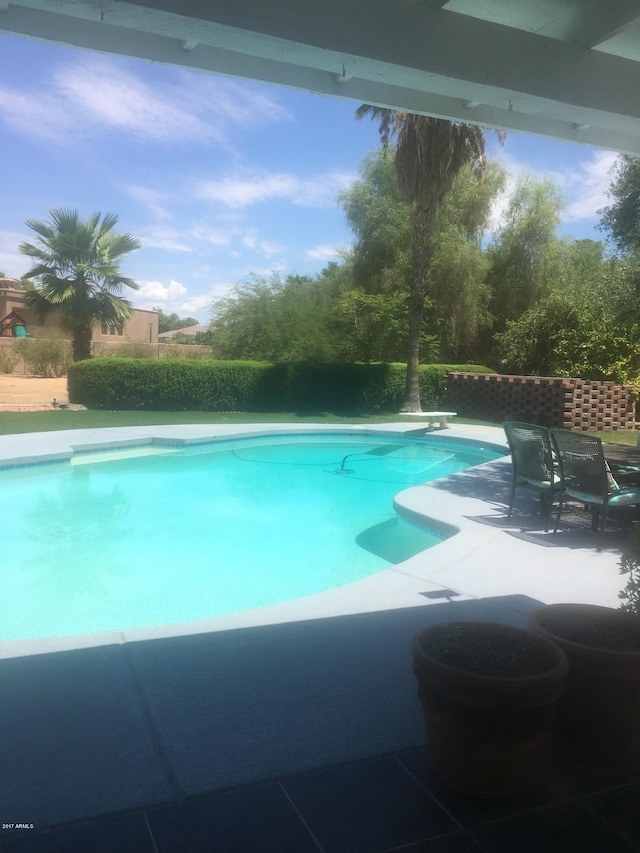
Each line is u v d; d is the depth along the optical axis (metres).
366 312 20.56
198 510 7.65
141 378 15.72
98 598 4.94
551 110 3.48
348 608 3.84
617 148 4.42
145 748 2.35
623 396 15.38
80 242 18.48
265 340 19.28
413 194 15.15
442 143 14.45
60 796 2.06
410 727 2.52
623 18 2.99
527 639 2.30
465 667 2.08
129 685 2.83
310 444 12.88
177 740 2.40
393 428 13.95
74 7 2.47
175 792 2.10
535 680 1.95
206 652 3.18
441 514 6.46
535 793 2.12
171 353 24.08
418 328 16.55
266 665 3.04
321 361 19.36
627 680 2.21
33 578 5.36
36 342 23.70
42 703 2.66
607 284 11.36
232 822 1.96
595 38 3.24
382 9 2.89
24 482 8.86
